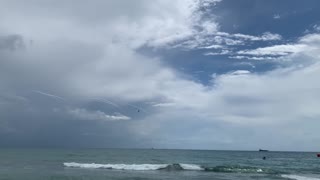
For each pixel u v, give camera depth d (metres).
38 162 63.72
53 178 37.38
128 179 37.50
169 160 80.00
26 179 36.12
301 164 72.62
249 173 47.19
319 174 48.06
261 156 121.81
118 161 72.44
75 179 36.88
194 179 38.88
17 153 116.06
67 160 72.94
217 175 43.78
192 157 100.38
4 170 46.19
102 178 38.06
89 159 78.88
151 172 46.38
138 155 109.62
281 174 46.56
